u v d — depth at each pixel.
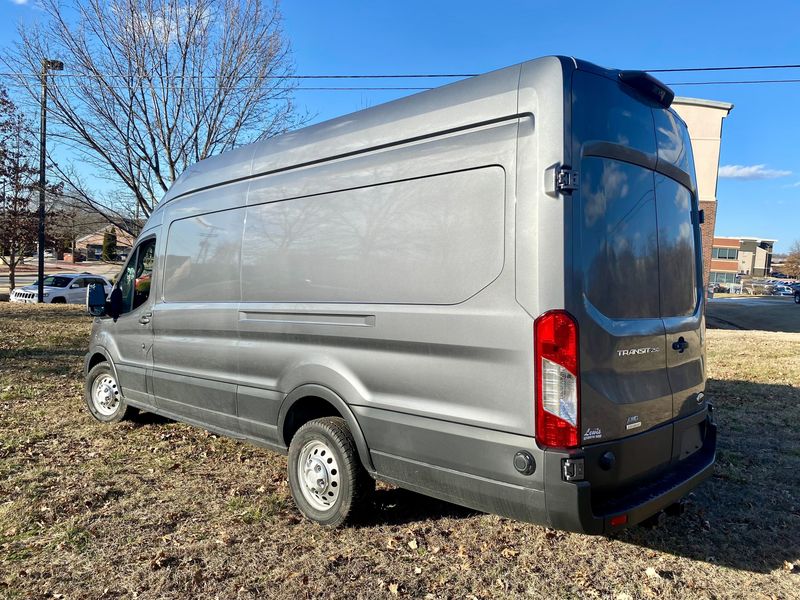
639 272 3.43
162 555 3.67
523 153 3.03
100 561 3.61
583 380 2.94
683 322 3.80
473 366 3.16
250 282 4.60
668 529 4.10
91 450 5.62
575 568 3.59
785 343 13.77
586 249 3.03
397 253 3.57
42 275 22.61
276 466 5.24
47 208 23.80
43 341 11.94
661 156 3.68
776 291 70.31
